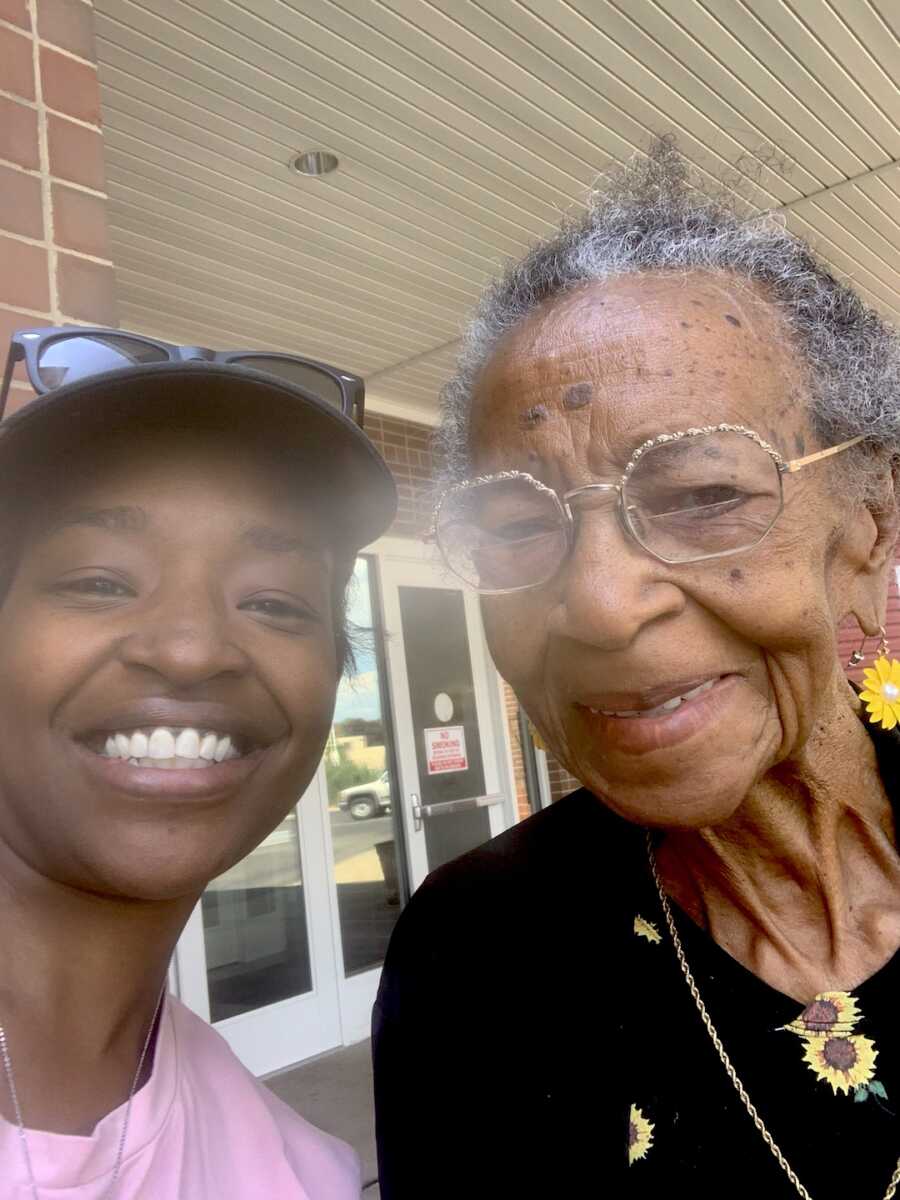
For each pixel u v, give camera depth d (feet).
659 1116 1.16
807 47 3.15
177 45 2.83
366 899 5.38
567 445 1.11
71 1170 1.00
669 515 1.07
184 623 1.00
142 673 1.01
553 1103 1.27
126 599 1.03
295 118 3.18
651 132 3.46
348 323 4.64
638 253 1.17
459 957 1.44
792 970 1.17
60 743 1.01
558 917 1.37
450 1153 1.36
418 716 5.84
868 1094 1.05
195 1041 1.31
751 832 1.19
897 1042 1.07
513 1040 1.34
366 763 5.55
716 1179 1.09
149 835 1.02
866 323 1.22
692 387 1.08
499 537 1.21
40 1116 1.04
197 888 1.11
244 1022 4.59
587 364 1.11
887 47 3.17
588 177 3.65
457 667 6.15
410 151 3.41
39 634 0.99
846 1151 1.05
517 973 1.37
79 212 2.11
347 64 2.98
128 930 1.08
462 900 1.50
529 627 1.19
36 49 2.09
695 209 1.23
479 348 1.30
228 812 1.09
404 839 5.61
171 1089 1.15
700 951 1.21
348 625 1.39
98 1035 1.09
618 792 1.15
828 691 1.17
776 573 1.07
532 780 6.53
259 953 4.78
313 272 4.13
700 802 1.10
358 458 1.14
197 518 1.04
